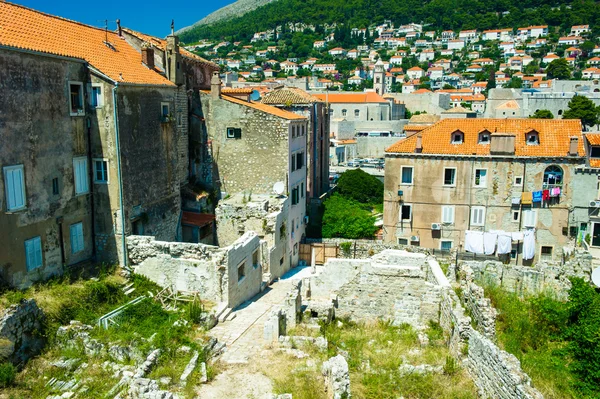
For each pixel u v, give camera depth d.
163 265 26.17
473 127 42.53
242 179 38.97
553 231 39.94
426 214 42.34
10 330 18.16
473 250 40.91
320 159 59.31
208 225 35.28
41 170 22.94
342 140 100.69
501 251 40.12
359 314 25.66
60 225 24.44
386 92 175.50
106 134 26.11
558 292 29.38
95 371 17.80
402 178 42.41
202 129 38.81
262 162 38.47
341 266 25.64
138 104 28.00
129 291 24.92
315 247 43.06
